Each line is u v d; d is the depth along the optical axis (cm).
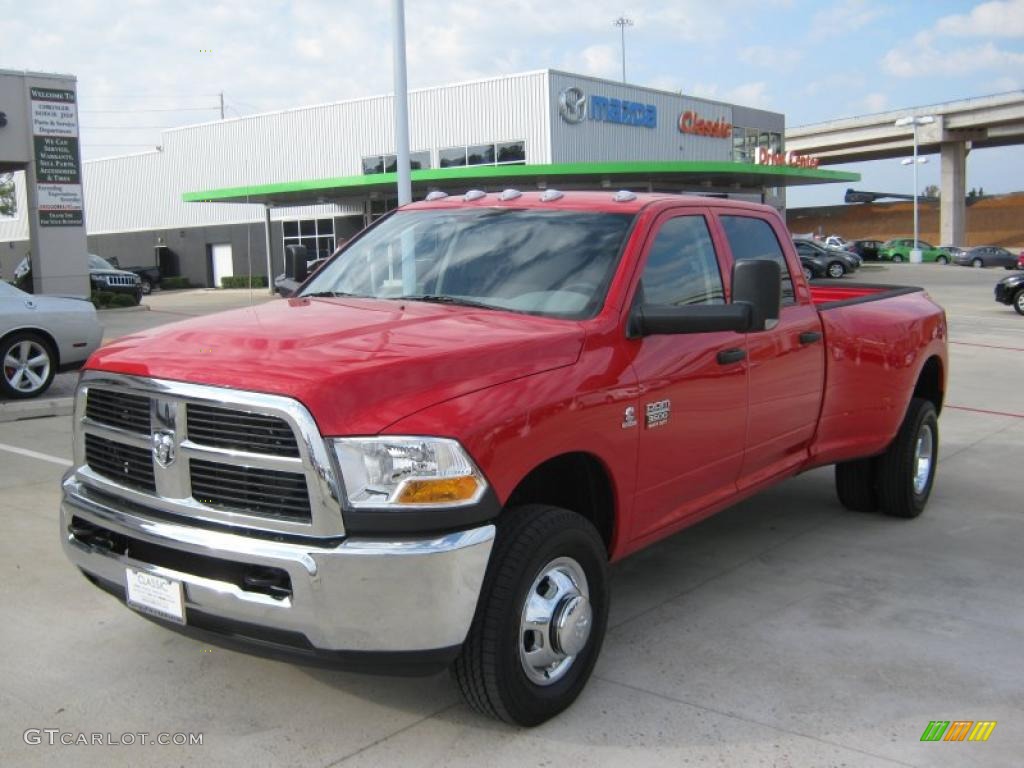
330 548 314
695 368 442
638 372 408
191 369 341
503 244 462
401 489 317
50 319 1138
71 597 493
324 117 4488
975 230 9450
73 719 371
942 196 8125
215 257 5084
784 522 653
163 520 345
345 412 317
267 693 394
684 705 386
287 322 394
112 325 2288
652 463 422
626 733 364
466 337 369
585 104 3966
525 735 362
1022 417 1056
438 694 394
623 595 511
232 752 349
